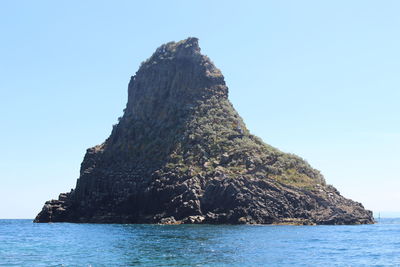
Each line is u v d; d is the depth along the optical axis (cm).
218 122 19588
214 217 14725
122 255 6325
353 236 9681
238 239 8688
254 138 19175
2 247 7738
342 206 16288
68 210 18962
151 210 16250
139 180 17712
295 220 14800
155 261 5697
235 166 16775
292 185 16025
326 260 5753
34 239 9550
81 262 5694
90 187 18988
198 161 17338
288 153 18262
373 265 5366
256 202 14988
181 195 15475
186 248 7106
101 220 17238
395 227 14138
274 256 6119
